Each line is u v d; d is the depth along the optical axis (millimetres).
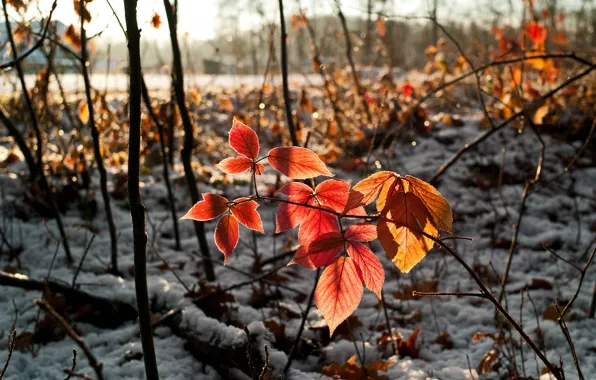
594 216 4941
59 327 2848
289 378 2436
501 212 5000
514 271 3965
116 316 3035
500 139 6664
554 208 5094
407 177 1130
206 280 3633
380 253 4312
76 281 3332
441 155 6359
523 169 5871
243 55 11070
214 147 7211
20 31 3209
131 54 1410
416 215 1099
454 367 2617
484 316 3246
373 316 3287
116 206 4961
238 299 3359
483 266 3992
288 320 3068
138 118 1419
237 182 5758
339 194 1257
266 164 6566
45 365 2611
